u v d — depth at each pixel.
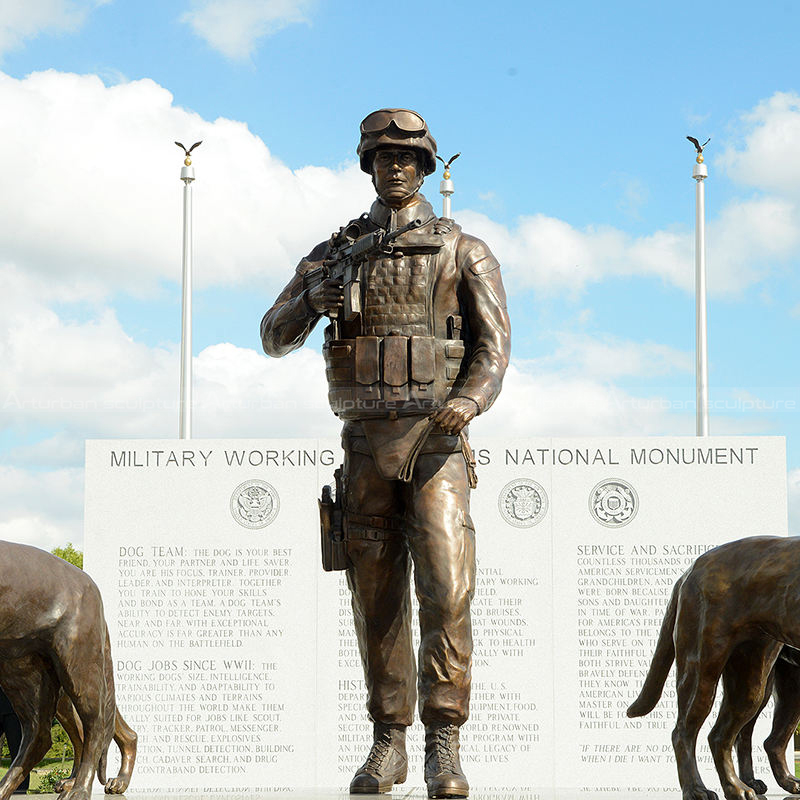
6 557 5.62
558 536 13.31
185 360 16.08
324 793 7.51
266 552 13.40
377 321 6.91
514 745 13.04
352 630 13.23
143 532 13.45
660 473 13.34
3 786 5.94
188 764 13.11
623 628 13.16
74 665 5.76
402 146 7.00
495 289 6.99
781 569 5.84
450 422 6.45
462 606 6.64
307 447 13.54
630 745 12.98
